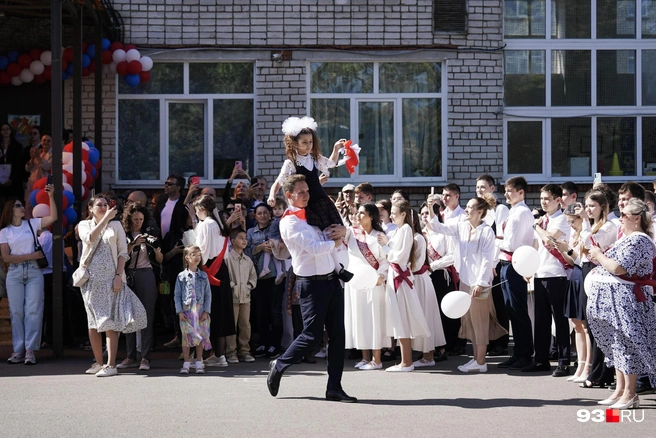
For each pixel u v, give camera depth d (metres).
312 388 8.44
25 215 11.49
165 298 11.62
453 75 14.37
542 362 9.47
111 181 13.98
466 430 6.59
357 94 14.38
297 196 7.72
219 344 10.02
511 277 9.58
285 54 14.18
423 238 9.85
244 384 8.67
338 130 14.41
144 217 10.15
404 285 9.53
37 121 14.36
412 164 14.48
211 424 6.80
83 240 9.34
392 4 14.27
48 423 6.88
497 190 14.43
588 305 7.56
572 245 8.87
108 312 9.21
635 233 7.33
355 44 14.23
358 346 9.75
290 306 10.61
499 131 14.47
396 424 6.79
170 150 14.24
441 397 7.93
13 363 10.15
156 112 14.20
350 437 6.36
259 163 14.20
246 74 14.29
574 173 14.76
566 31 14.75
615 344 7.35
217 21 14.09
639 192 7.98
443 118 14.41
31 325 10.15
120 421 6.93
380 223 9.91
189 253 9.41
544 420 6.94
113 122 13.99
